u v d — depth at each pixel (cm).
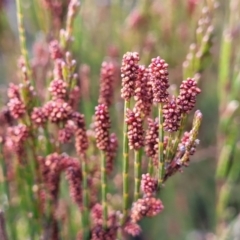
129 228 23
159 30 38
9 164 28
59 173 24
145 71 20
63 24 29
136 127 21
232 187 37
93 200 25
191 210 45
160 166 21
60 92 23
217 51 44
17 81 38
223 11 42
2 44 38
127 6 43
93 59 39
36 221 25
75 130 23
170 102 20
